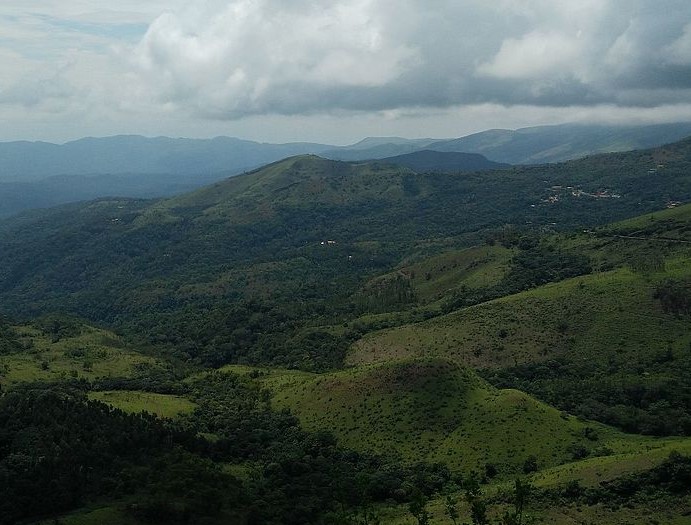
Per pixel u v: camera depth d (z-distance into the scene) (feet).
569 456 396.78
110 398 502.38
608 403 485.97
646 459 348.38
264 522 330.54
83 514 305.32
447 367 486.79
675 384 485.15
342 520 326.03
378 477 390.21
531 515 323.78
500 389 498.28
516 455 403.34
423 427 440.04
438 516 339.77
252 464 418.51
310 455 427.33
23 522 295.89
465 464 401.49
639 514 315.58
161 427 415.03
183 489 335.88
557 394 503.20
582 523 315.17
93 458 347.36
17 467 323.78
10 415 368.07
